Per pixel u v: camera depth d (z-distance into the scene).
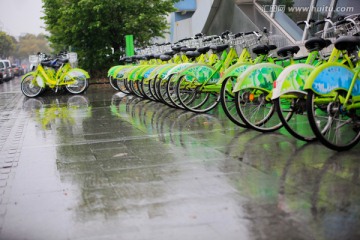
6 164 4.52
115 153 4.73
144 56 10.77
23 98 12.38
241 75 5.39
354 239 2.44
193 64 7.23
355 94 4.31
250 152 4.46
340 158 4.07
